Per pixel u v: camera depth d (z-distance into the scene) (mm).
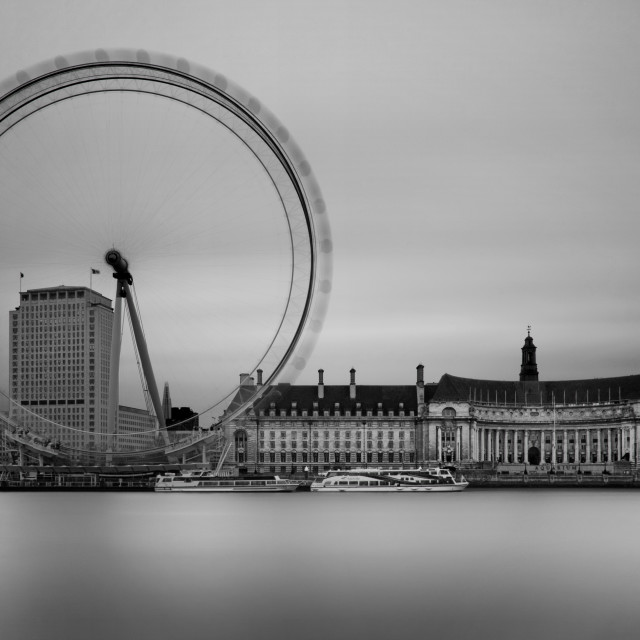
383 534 132750
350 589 88875
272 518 159250
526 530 139000
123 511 175750
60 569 100312
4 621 76188
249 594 86125
